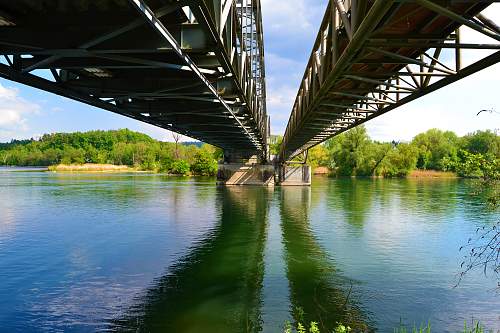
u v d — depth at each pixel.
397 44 8.15
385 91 12.09
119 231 22.06
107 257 16.55
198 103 17.20
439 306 11.06
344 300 11.52
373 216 27.61
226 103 16.48
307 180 59.72
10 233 21.25
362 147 93.00
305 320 10.17
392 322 10.02
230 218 26.84
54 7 8.80
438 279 13.47
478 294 12.01
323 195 43.12
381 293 12.18
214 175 89.62
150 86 13.23
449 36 9.34
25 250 17.61
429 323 9.94
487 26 7.86
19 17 9.03
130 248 18.16
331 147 115.56
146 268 14.98
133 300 11.64
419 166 101.06
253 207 32.50
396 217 27.05
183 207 32.03
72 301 11.55
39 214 27.75
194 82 12.48
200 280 13.55
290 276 13.99
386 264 15.46
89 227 23.16
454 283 13.03
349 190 50.44
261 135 40.84
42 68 10.46
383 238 20.33
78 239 19.95
